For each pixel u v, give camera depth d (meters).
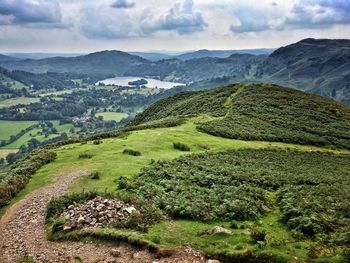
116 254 20.28
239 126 70.19
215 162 42.34
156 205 26.58
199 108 94.88
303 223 23.08
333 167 48.59
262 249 19.20
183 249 20.22
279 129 72.38
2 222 26.61
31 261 20.25
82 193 28.64
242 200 27.77
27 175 37.66
